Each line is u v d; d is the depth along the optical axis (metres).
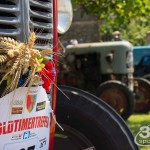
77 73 10.00
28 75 2.88
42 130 3.22
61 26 3.74
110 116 3.80
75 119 3.81
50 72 3.18
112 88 9.44
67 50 10.11
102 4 8.03
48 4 3.35
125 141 3.75
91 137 3.79
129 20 8.22
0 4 2.92
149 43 14.60
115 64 10.05
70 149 3.84
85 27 11.20
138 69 12.03
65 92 3.87
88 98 3.86
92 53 10.07
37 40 3.21
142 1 7.83
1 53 2.79
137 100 10.66
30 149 3.12
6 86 2.84
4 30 2.94
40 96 3.13
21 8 3.00
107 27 12.77
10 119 2.90
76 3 7.80
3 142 2.89
